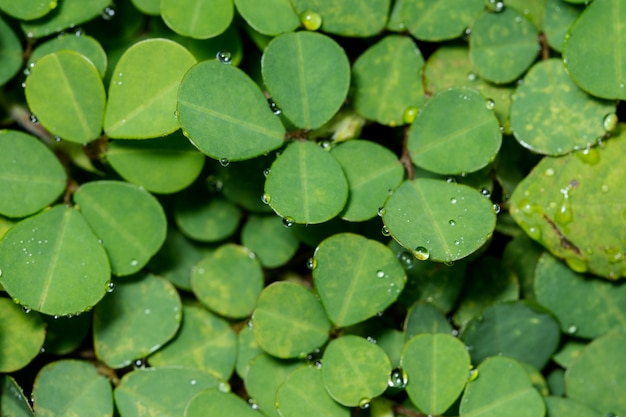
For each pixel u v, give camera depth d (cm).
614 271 30
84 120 29
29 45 30
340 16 30
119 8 31
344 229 30
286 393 29
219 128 28
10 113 30
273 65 29
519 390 29
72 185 29
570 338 30
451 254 29
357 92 30
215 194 31
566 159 30
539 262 30
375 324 30
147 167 30
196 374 30
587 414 30
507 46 30
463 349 29
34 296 28
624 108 30
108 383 29
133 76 29
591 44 29
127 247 29
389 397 30
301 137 29
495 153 29
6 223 29
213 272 30
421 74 30
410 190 29
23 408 29
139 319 30
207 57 30
